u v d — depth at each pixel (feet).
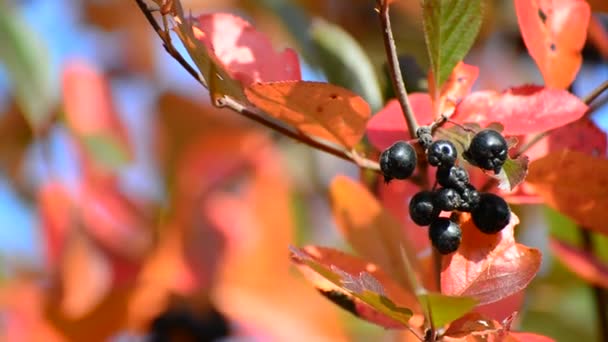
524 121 2.20
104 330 2.95
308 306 3.03
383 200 2.47
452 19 2.20
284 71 2.22
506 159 2.13
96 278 2.97
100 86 3.13
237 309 2.98
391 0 2.18
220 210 3.01
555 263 3.03
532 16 2.28
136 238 3.00
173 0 2.13
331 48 2.60
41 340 2.95
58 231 3.01
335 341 3.03
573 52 2.30
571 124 2.34
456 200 2.14
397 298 2.25
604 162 2.24
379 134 2.27
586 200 2.27
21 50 3.08
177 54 2.15
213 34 2.23
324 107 2.18
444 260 2.17
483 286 2.16
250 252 3.01
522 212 2.96
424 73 2.47
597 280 2.50
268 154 3.11
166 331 2.94
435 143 2.13
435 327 2.06
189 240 2.98
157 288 2.95
